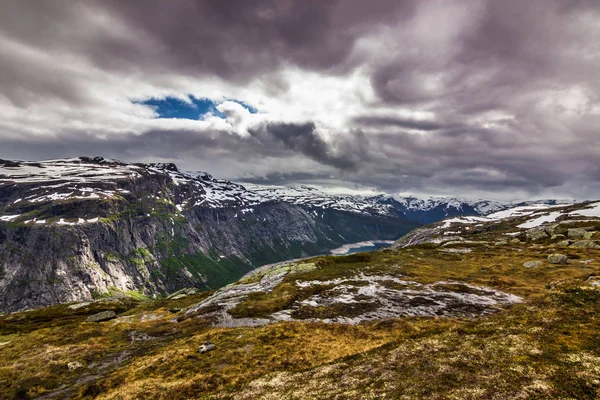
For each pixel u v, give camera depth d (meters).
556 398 15.96
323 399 22.31
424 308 57.00
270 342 45.16
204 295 106.56
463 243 145.12
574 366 18.59
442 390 19.16
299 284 80.19
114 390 37.25
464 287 68.69
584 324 24.25
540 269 80.31
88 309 109.12
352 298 65.81
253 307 64.88
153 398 33.31
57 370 45.66
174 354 44.72
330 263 106.81
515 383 18.17
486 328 28.52
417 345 28.12
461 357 23.34
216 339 49.06
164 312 82.56
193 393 33.16
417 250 129.75
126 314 91.38
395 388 20.89
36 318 100.31
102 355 50.56
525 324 27.05
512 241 142.88
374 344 41.53
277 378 30.81
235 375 36.06
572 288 30.81
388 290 69.62
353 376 25.38
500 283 69.94
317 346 42.41
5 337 75.50
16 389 40.72
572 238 126.00
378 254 120.00
